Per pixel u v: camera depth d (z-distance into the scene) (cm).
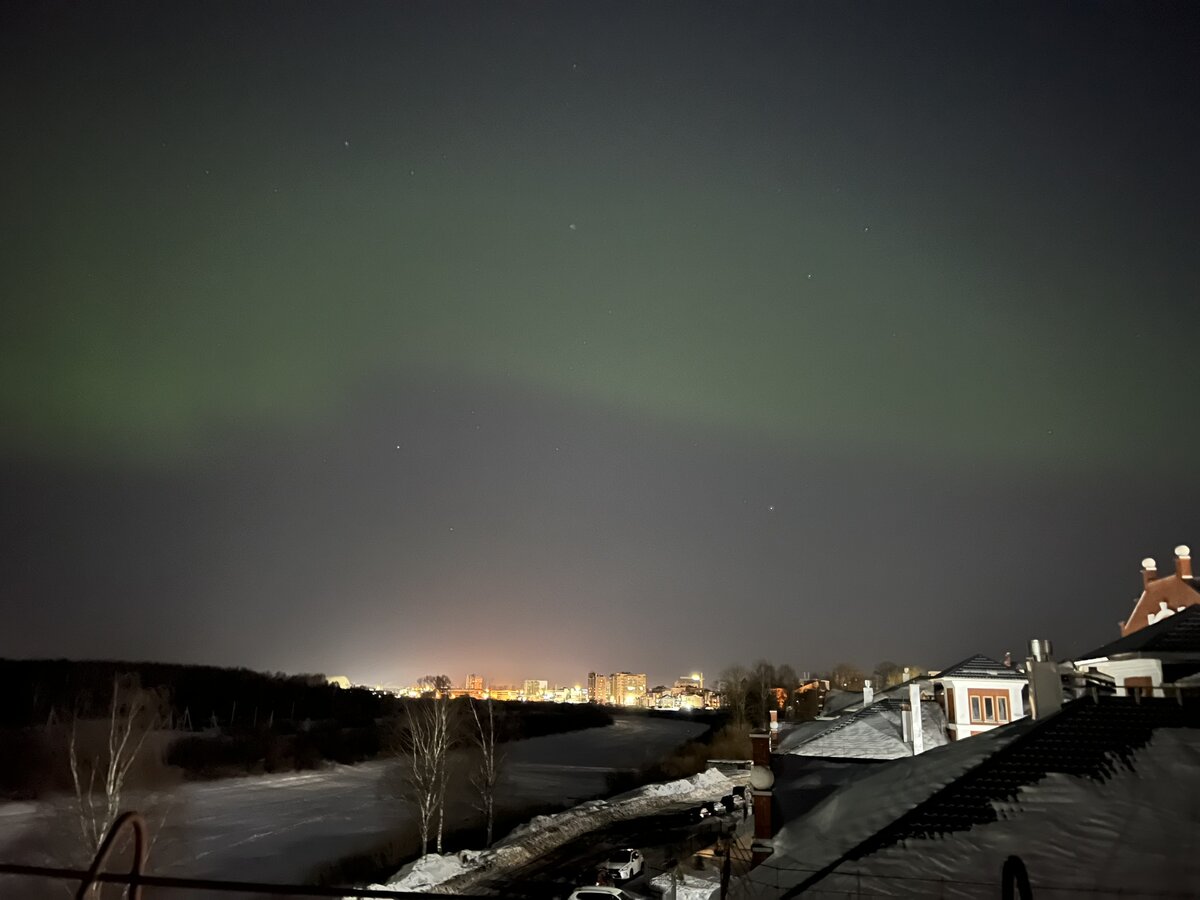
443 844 5075
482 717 12750
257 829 5238
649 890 3812
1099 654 4203
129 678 8400
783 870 2209
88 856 3247
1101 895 1802
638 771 8819
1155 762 2350
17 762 4944
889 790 2555
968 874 1962
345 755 8456
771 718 4669
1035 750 2489
